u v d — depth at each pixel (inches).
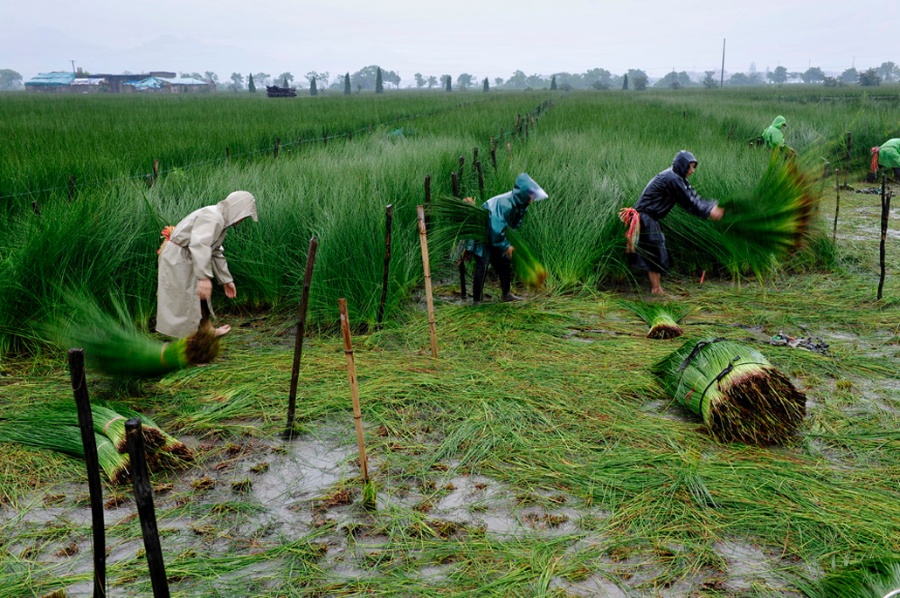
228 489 145.9
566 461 153.3
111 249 246.1
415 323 243.8
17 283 220.8
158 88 4699.8
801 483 142.2
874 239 357.7
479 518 134.7
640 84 4382.4
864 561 113.7
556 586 115.2
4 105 1412.4
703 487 139.4
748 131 770.2
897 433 161.9
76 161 461.1
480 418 171.5
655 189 272.8
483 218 253.9
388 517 135.3
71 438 153.8
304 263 261.3
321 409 178.2
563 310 259.0
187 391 191.0
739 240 278.5
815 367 201.8
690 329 236.7
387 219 231.6
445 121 913.5
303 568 120.2
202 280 202.2
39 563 122.0
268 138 694.5
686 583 115.6
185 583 116.9
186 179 343.0
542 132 784.3
